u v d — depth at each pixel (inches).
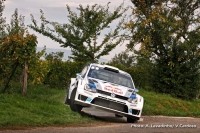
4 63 671.8
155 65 1344.7
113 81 633.0
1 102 551.5
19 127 433.4
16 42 663.1
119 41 1158.3
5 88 674.2
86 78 618.5
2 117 461.1
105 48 1142.3
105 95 585.9
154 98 1054.4
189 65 1267.2
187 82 1289.4
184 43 1296.8
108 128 487.2
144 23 1380.4
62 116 547.8
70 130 442.0
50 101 668.1
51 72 999.0
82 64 1065.5
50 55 1171.3
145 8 1459.2
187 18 1473.9
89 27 1122.0
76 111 610.2
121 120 641.6
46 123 470.3
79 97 588.7
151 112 815.1
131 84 645.9
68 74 1026.7
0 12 791.1
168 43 1336.1
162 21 1378.0
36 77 787.4
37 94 755.4
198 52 1288.1
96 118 597.3
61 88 1019.9
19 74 805.9
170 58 1311.5
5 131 400.8
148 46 1376.7
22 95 678.5
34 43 681.6
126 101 589.0
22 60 670.5
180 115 870.4
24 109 544.7
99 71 647.1
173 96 1288.1
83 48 1115.9
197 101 1326.3
